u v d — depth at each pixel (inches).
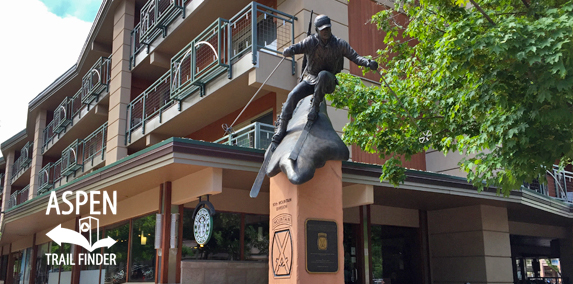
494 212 585.0
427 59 370.0
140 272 485.1
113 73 779.4
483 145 304.0
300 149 268.5
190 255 429.7
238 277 437.7
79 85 1013.8
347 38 545.3
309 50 273.6
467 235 582.6
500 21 277.0
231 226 458.0
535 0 288.2
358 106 395.9
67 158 916.0
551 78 237.8
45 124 1134.4
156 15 663.8
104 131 815.7
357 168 414.3
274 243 281.3
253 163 375.6
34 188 1081.4
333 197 279.7
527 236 728.3
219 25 502.9
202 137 645.9
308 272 261.4
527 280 792.3
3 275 1107.3
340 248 275.4
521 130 260.2
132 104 713.6
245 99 545.6
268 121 534.0
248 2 575.8
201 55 628.7
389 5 600.1
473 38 251.9
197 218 386.6
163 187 429.1
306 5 508.1
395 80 393.1
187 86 542.3
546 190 659.4
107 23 836.6
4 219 724.0
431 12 363.9
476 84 282.8
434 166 605.9
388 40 433.1
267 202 488.4
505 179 326.3
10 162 1378.0
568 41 227.6
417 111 376.8
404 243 613.3
